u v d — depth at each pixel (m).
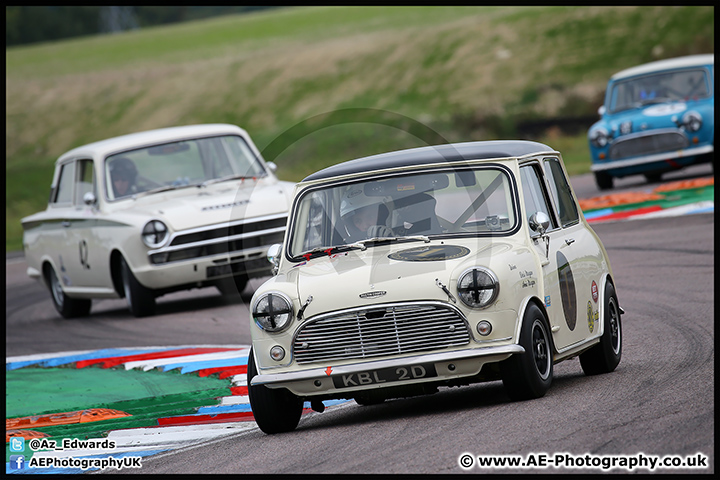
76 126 195.62
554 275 24.67
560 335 24.59
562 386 25.11
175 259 44.88
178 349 38.34
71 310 51.78
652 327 33.09
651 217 59.22
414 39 196.75
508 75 170.00
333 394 22.88
